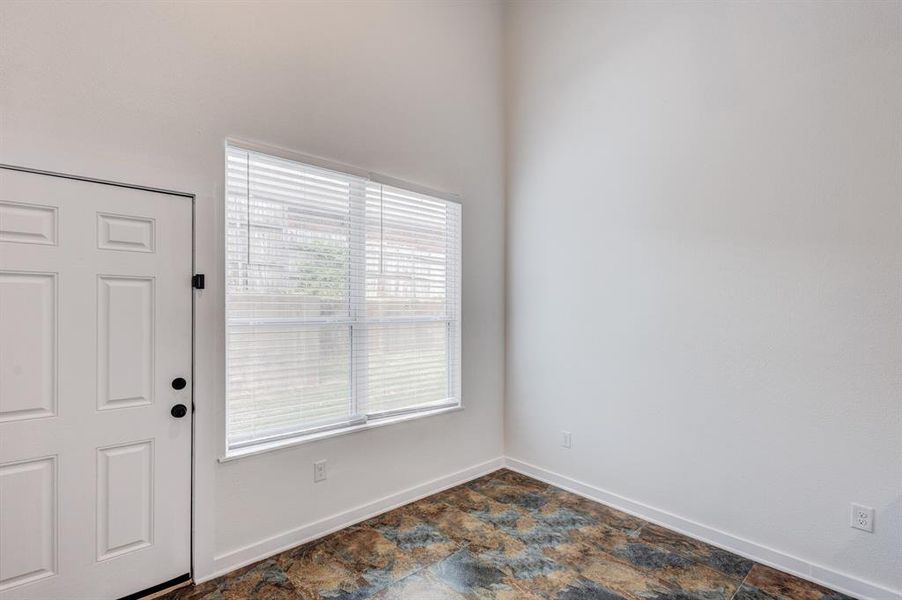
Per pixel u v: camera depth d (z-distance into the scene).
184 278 2.09
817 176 2.19
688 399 2.64
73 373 1.83
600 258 3.08
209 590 2.07
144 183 1.98
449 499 3.08
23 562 1.74
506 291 3.68
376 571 2.23
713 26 2.54
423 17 3.10
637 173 2.88
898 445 1.98
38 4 1.75
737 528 2.44
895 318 1.99
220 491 2.20
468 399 3.43
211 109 2.17
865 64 2.06
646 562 2.34
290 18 2.44
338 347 2.70
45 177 1.76
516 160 3.62
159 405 2.03
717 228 2.52
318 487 2.56
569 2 3.26
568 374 3.26
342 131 2.66
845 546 2.11
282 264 2.46
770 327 2.34
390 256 2.99
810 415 2.21
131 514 1.96
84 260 1.85
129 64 1.95
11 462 1.71
